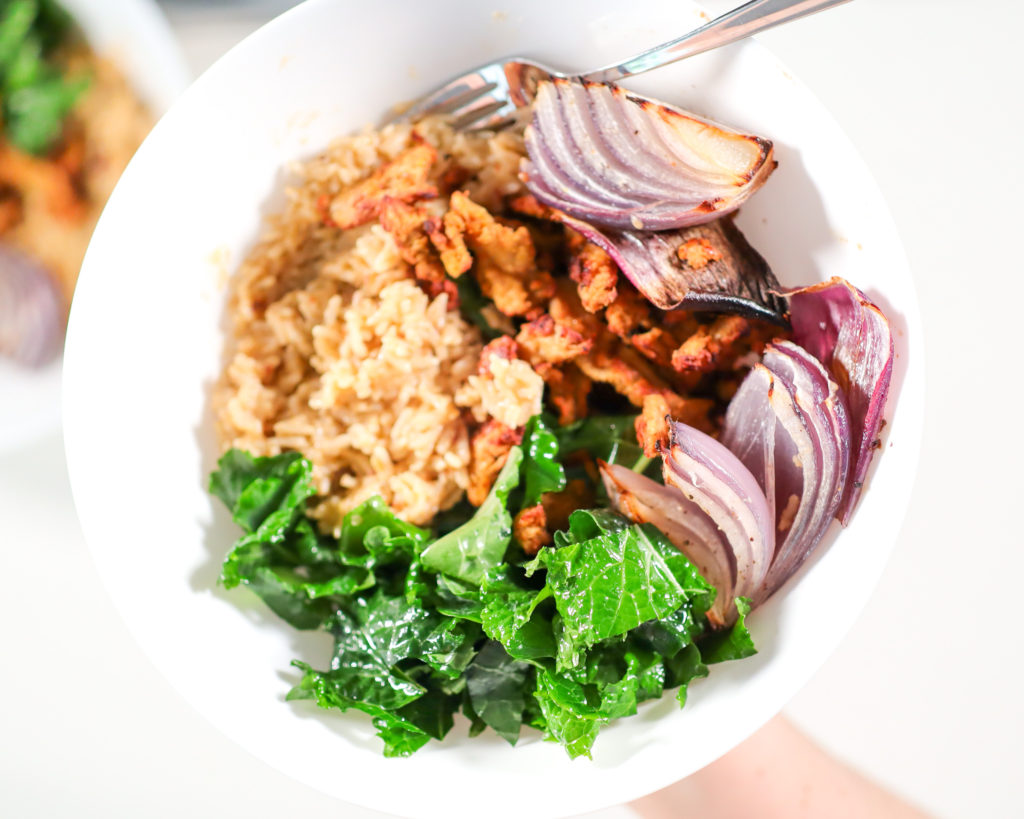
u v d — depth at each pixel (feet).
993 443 1.63
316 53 1.34
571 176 1.36
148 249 1.38
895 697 1.65
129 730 1.63
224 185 1.39
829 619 1.33
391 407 1.43
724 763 1.59
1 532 1.62
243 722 1.38
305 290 1.46
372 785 1.36
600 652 1.34
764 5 1.26
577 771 1.35
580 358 1.40
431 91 1.39
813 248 1.35
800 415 1.33
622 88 1.35
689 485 1.34
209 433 1.45
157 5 1.57
